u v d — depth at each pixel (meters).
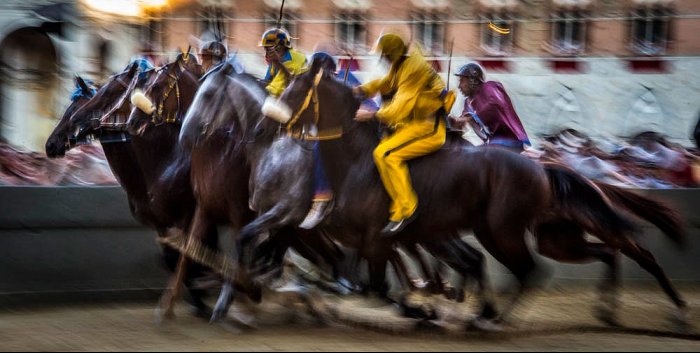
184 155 9.55
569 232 9.16
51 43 22.50
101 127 9.89
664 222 9.23
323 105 8.44
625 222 8.71
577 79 25.45
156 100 9.44
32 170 12.58
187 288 9.55
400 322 9.41
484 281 9.38
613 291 9.15
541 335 8.58
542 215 8.67
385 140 8.47
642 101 25.56
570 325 9.20
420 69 8.49
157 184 9.59
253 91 8.75
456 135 8.95
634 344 8.07
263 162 8.64
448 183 8.43
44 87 22.52
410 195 8.30
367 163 8.53
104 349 7.80
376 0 25.33
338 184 8.57
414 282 10.16
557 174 8.74
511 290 11.30
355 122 8.59
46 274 10.41
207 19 24.02
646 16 25.61
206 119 8.70
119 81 10.05
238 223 8.96
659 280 8.99
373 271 8.57
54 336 8.53
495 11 25.41
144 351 7.68
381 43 8.61
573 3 25.44
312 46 25.12
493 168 8.41
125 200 10.62
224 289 8.96
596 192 8.71
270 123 8.40
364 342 8.12
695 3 25.62
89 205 10.53
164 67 9.53
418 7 25.31
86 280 10.55
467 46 25.50
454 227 8.50
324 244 9.45
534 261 8.50
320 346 7.89
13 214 10.33
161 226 9.73
